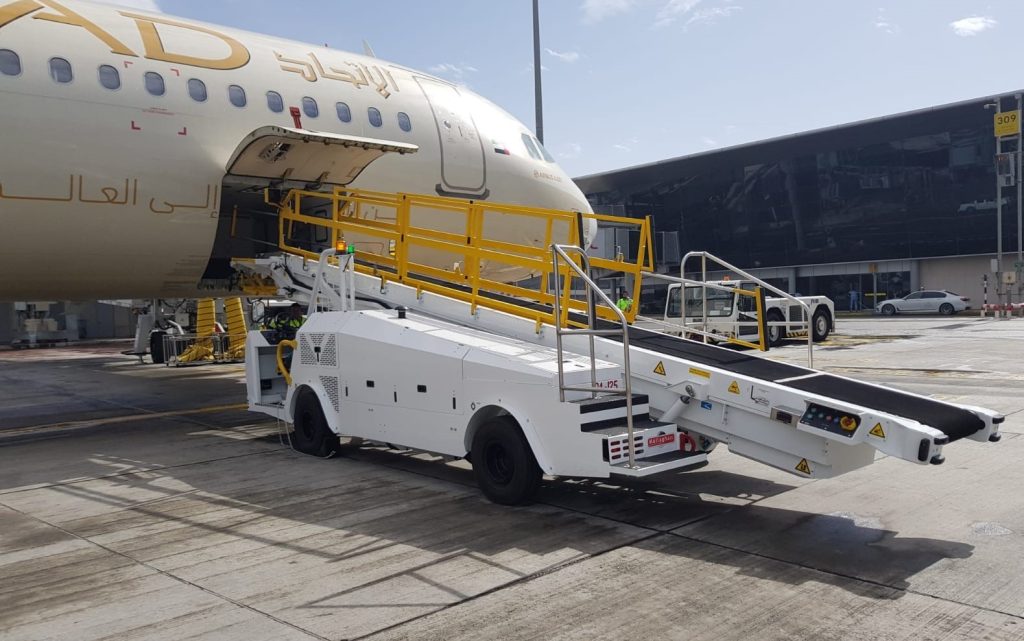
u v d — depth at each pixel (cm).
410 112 1325
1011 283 3512
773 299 2131
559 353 596
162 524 619
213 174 1064
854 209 4297
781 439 584
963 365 1571
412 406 723
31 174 926
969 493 654
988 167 3853
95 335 3822
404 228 898
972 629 397
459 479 751
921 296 3888
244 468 817
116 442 1001
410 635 402
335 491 710
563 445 598
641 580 473
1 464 879
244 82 1116
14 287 1050
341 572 497
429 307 850
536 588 463
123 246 1038
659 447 611
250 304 2186
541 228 1581
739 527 577
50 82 939
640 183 5025
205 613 436
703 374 617
